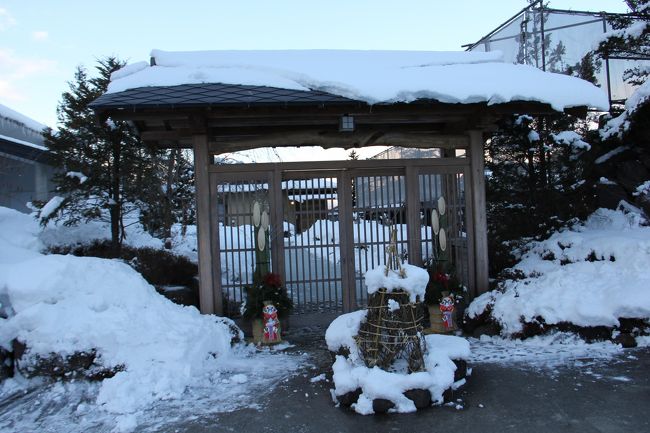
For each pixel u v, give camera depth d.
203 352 5.16
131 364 4.71
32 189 12.42
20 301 5.10
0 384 4.74
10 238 8.88
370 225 7.06
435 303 6.46
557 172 8.98
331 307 7.06
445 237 6.62
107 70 9.70
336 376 4.18
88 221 9.66
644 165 8.37
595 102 6.29
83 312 5.03
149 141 7.46
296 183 6.96
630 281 5.41
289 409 4.09
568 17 11.26
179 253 11.84
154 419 3.97
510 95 6.05
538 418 3.70
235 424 3.84
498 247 8.73
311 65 6.99
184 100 5.68
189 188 16.23
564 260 6.75
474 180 7.03
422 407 3.96
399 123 7.47
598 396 4.02
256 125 7.00
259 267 6.37
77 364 4.73
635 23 9.28
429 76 6.55
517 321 5.70
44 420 4.06
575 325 5.40
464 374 4.51
